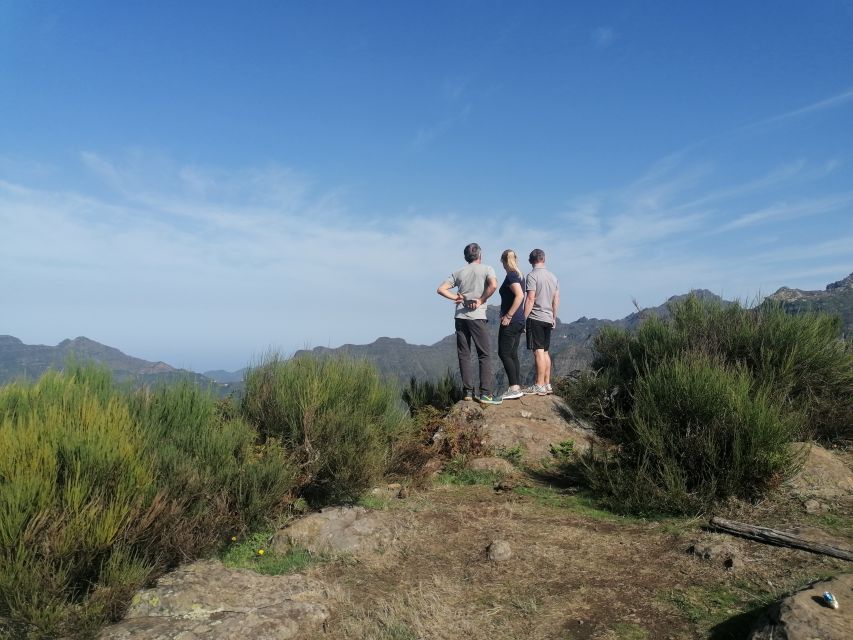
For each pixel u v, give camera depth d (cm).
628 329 961
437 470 672
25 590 300
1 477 337
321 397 579
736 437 505
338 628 322
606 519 505
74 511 331
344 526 457
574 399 855
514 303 801
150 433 446
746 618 308
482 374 795
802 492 514
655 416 571
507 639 306
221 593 346
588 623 320
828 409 685
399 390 698
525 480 636
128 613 324
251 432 533
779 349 723
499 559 414
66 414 407
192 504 429
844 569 361
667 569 385
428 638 308
